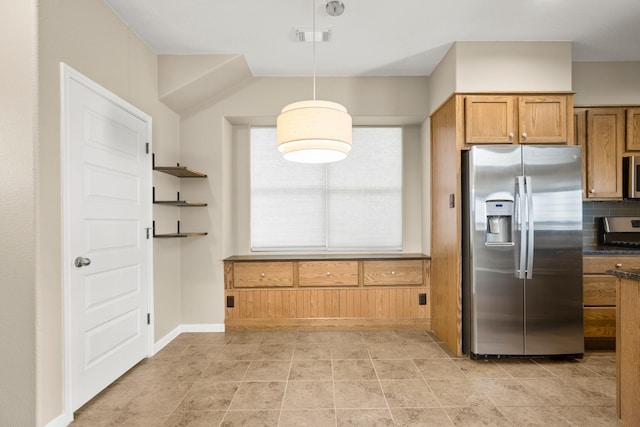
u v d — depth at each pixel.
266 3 2.30
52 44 1.78
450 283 2.89
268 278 3.38
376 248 3.77
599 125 3.09
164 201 2.91
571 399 2.06
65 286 1.85
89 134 2.07
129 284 2.49
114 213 2.32
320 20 2.49
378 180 3.79
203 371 2.47
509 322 2.59
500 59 2.75
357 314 3.40
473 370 2.47
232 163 3.73
